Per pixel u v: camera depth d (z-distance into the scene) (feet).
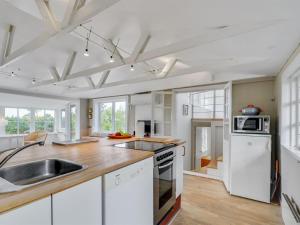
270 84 10.66
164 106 14.83
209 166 15.29
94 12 4.28
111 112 19.42
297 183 5.89
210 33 5.39
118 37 7.00
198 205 8.62
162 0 4.41
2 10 6.24
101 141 8.62
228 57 8.09
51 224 2.81
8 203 2.30
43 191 2.71
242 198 9.37
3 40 7.75
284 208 7.14
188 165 19.20
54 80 11.14
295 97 7.94
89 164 4.21
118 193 4.24
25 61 10.52
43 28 7.23
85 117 20.17
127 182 4.55
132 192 4.74
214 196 9.62
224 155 11.37
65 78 10.28
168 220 7.00
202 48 7.25
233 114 11.68
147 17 5.27
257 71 9.41
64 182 3.07
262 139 9.02
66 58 10.55
